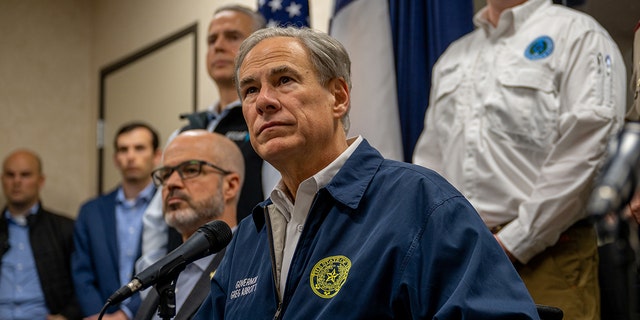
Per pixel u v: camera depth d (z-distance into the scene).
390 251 1.42
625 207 0.89
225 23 3.26
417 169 1.57
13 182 4.82
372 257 1.44
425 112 3.21
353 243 1.50
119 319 3.10
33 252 4.61
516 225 2.21
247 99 1.69
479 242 1.38
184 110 4.89
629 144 0.91
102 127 5.80
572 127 2.20
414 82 3.23
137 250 3.79
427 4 3.29
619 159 0.90
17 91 5.76
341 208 1.56
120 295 1.58
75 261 4.09
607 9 2.68
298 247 1.57
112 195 4.27
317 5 4.04
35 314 4.54
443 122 2.61
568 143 2.21
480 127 2.45
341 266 1.48
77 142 5.94
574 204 2.17
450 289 1.36
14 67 5.78
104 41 5.93
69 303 4.44
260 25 3.33
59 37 5.99
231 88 3.24
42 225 4.71
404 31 3.30
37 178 4.88
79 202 5.86
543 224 2.17
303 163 1.66
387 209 1.51
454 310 1.30
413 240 1.42
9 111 5.71
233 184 2.66
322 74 1.67
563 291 2.21
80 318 4.39
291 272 1.55
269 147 1.62
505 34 2.55
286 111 1.63
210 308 1.82
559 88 2.37
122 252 4.08
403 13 3.31
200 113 3.34
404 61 3.27
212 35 3.29
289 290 1.54
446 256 1.38
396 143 3.09
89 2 6.16
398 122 3.12
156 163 4.36
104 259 4.04
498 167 2.37
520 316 1.30
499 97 2.43
